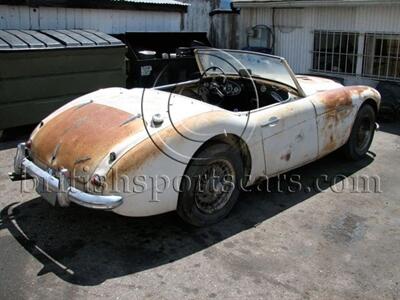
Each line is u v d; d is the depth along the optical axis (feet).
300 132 13.56
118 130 10.55
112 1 26.61
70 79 20.61
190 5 34.19
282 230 11.79
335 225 12.12
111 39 21.89
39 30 22.30
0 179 14.73
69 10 25.08
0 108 18.78
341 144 15.81
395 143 19.65
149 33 28.09
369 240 11.39
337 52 29.07
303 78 16.97
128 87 25.20
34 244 10.82
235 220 12.28
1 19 22.62
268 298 9.03
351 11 27.68
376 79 27.14
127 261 10.21
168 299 8.93
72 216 12.25
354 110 15.79
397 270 10.11
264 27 33.09
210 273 9.82
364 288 9.45
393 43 26.00
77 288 9.19
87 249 10.66
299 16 30.78
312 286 9.46
